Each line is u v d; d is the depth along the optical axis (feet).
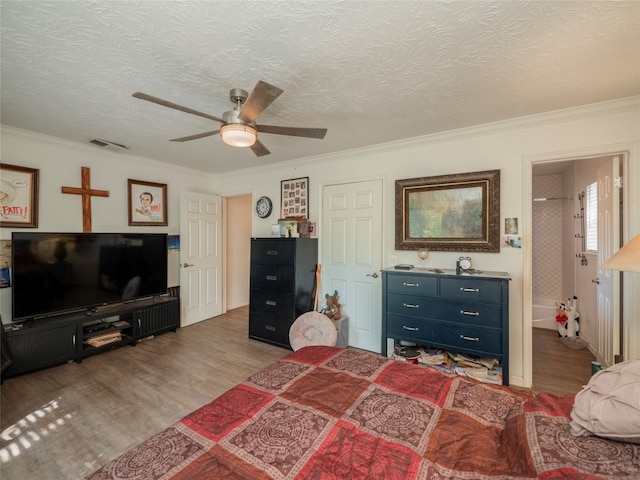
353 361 5.37
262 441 3.22
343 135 9.65
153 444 3.17
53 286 9.57
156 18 4.44
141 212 12.82
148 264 12.17
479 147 9.02
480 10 4.30
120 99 7.16
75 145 10.55
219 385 8.38
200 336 12.57
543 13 4.35
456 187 9.29
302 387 4.40
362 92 6.79
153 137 9.93
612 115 7.42
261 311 11.90
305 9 4.26
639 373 2.88
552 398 3.69
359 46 5.14
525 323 8.38
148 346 11.38
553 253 14.37
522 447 2.86
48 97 7.06
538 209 14.75
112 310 10.91
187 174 14.75
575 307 12.23
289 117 8.18
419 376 4.75
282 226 11.96
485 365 7.82
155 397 7.73
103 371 9.20
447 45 5.10
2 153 9.13
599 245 9.38
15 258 8.86
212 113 7.94
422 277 8.16
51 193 10.18
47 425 6.57
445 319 7.87
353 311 11.56
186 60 5.55
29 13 4.31
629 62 5.59
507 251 8.63
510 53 5.32
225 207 16.16
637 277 7.38
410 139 9.92
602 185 9.04
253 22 4.53
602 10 4.27
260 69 5.85
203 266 14.88
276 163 13.41
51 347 9.21
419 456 2.98
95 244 10.59
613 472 2.34
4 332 8.14
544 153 8.17
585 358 10.28
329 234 12.12
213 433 3.35
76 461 5.56
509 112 7.90
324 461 2.94
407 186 10.11
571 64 5.67
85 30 4.71
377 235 11.03
